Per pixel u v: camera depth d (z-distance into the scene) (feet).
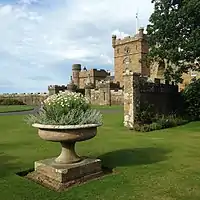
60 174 17.25
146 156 25.20
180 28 58.03
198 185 17.03
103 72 241.55
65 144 19.11
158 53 60.39
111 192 15.88
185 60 59.82
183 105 64.85
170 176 18.86
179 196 15.23
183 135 39.45
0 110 108.58
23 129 46.98
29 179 18.61
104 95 157.17
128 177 18.67
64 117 18.16
